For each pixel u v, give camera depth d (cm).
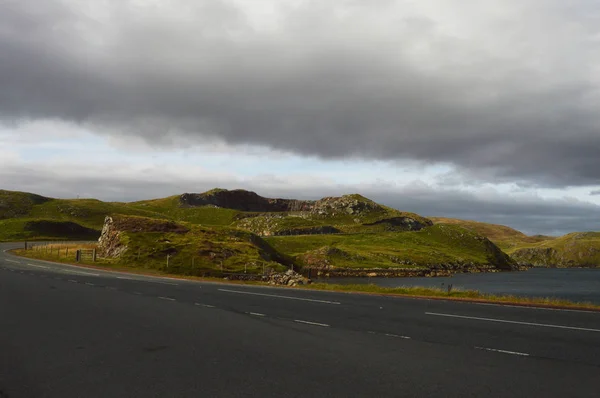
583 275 15075
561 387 734
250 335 1182
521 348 1018
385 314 1570
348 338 1144
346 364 879
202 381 766
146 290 2453
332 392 708
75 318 1442
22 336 1151
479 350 1001
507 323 1365
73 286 2567
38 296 2039
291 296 2250
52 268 4297
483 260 19000
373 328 1288
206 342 1091
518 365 869
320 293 2452
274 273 4978
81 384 751
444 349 1012
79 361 901
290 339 1129
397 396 689
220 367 857
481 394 698
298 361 902
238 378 784
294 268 9931
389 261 14325
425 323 1373
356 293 2475
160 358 927
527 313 1596
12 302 1819
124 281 3081
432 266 15012
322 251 13275
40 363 886
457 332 1221
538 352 979
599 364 877
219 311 1645
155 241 6294
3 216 19025
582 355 952
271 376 796
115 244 6450
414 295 2338
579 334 1184
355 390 718
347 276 11319
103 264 5369
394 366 862
